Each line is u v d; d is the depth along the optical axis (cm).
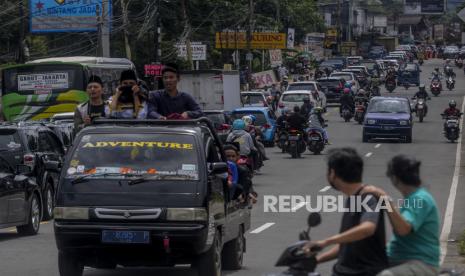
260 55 10125
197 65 7262
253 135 3388
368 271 849
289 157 4188
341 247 870
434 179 3300
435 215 855
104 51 5378
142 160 1402
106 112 1620
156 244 1345
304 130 4200
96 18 5962
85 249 1362
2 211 1959
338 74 7762
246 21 8562
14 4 6391
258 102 5756
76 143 1427
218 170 1409
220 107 4906
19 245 1931
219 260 1453
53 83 4134
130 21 6631
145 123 1457
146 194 1363
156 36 5897
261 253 1797
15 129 2388
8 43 6881
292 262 844
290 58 10931
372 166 3744
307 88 6438
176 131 1426
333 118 6469
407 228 842
